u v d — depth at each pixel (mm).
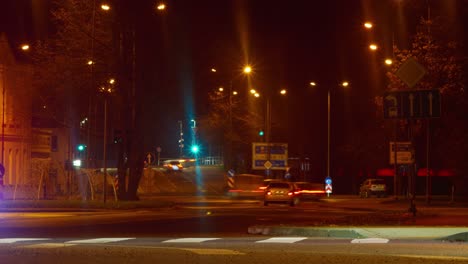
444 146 55812
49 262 14773
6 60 63031
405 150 49469
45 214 38250
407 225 24359
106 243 19812
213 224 30453
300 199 56812
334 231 22391
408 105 29109
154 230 26984
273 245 18703
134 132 47938
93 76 48094
